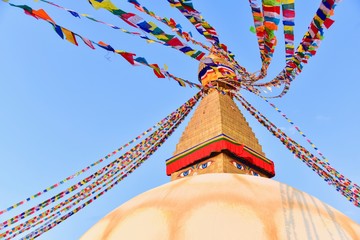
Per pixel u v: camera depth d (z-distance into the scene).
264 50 6.05
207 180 9.59
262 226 7.48
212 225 7.44
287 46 5.82
